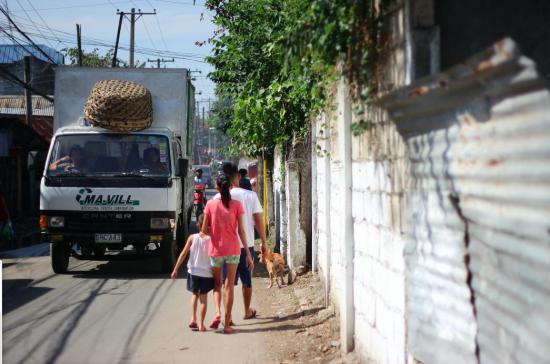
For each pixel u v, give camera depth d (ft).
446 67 15.67
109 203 39.27
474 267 11.59
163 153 40.52
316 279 35.99
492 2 15.89
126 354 22.76
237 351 23.31
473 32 15.84
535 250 9.09
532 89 8.68
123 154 40.34
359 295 20.85
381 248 17.76
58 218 39.45
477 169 10.99
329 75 21.16
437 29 15.03
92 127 40.86
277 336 25.45
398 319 16.07
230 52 44.21
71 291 34.86
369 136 18.92
